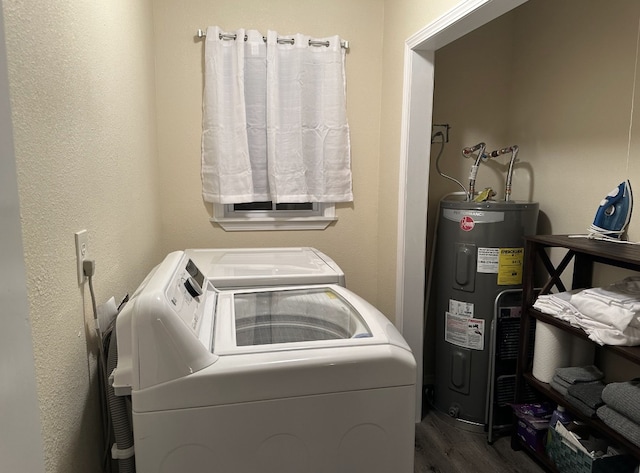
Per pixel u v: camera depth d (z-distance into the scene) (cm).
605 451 179
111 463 121
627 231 194
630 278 184
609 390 168
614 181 202
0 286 59
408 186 230
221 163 241
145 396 95
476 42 267
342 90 253
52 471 85
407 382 109
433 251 266
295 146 249
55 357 87
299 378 102
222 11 241
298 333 143
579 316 181
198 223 254
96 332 112
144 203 193
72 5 100
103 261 123
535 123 253
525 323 215
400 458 111
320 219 264
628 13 193
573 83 225
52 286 86
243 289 167
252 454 102
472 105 271
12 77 71
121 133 149
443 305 249
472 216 231
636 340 160
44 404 82
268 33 238
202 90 245
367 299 278
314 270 181
